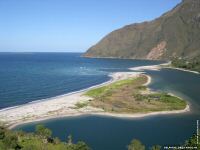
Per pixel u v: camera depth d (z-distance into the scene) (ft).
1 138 162.09
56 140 183.62
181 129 224.74
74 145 171.42
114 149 187.93
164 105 292.81
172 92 367.25
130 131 220.84
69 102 307.78
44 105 296.30
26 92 382.83
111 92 358.84
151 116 259.39
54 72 638.12
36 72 638.12
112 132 219.41
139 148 165.68
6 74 593.01
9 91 388.78
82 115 261.65
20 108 285.43
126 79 478.59
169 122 242.17
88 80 498.69
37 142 171.32
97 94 349.20
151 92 361.71
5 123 235.40
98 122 242.99
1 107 295.07
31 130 222.07
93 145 194.18
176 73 587.68
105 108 282.56
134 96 331.98
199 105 297.74
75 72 634.43
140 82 447.42
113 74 578.25
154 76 531.09
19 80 497.87
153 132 218.79
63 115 260.83
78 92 376.48
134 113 266.77
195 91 375.04
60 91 393.29
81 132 219.20
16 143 160.86
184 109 279.49
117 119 250.98
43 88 416.46
